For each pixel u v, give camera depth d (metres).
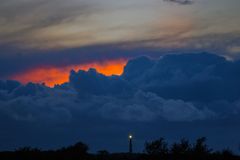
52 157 71.25
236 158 64.81
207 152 66.81
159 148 68.75
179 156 66.38
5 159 69.56
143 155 69.12
